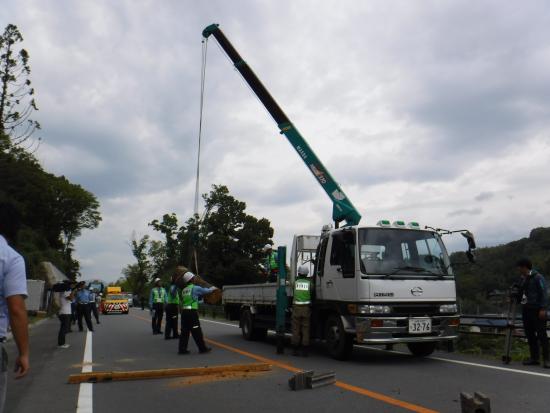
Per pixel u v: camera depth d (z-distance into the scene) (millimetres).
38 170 54125
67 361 10047
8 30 33469
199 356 10492
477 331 11922
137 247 77812
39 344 13641
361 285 8781
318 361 9500
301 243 11172
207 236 43094
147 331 18375
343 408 5715
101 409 5922
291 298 11414
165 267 63062
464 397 5121
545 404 5766
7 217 3414
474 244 9234
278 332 10797
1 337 3156
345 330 9156
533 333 8781
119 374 7676
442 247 9703
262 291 12938
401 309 8891
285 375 7938
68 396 6680
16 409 5980
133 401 6316
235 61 14125
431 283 9148
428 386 6895
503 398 6086
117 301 38719
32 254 42031
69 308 12992
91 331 17500
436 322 9109
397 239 9352
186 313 10914
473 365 8836
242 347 12188
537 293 8602
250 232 42125
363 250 9008
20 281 3225
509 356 9031
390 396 6277
